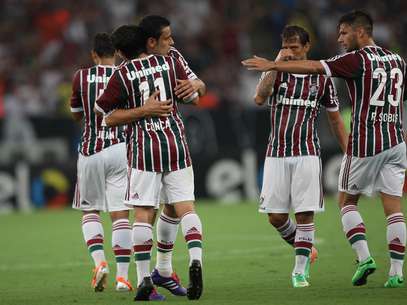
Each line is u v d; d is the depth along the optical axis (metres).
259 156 61.84
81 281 30.33
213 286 27.89
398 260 26.25
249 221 48.97
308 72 25.42
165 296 26.09
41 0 77.44
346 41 26.61
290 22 78.75
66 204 59.22
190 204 24.98
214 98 71.56
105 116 25.20
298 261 27.28
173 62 25.31
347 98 66.06
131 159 25.17
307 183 27.08
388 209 26.48
